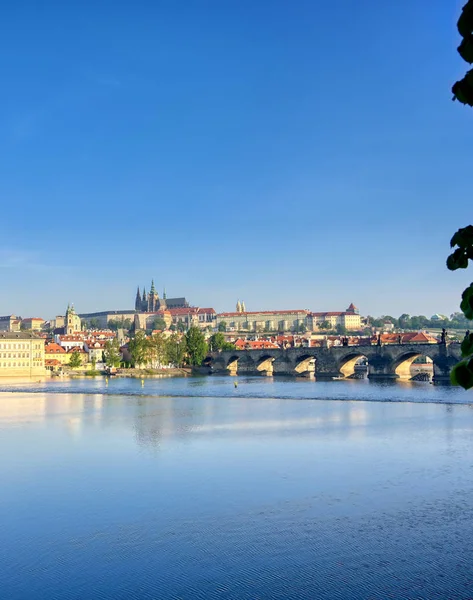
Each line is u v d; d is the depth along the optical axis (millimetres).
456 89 13102
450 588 52188
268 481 85438
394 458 98625
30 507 75188
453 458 97625
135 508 74250
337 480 85438
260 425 138625
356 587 52781
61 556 60250
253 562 58219
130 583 54312
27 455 104938
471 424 134750
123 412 169250
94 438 121875
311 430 129500
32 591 53188
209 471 91562
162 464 96688
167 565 58062
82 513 72625
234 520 69562
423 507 72875
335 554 59781
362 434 122938
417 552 59906
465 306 14109
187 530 66688
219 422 144875
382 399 197125
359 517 69875
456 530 65188
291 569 56750
